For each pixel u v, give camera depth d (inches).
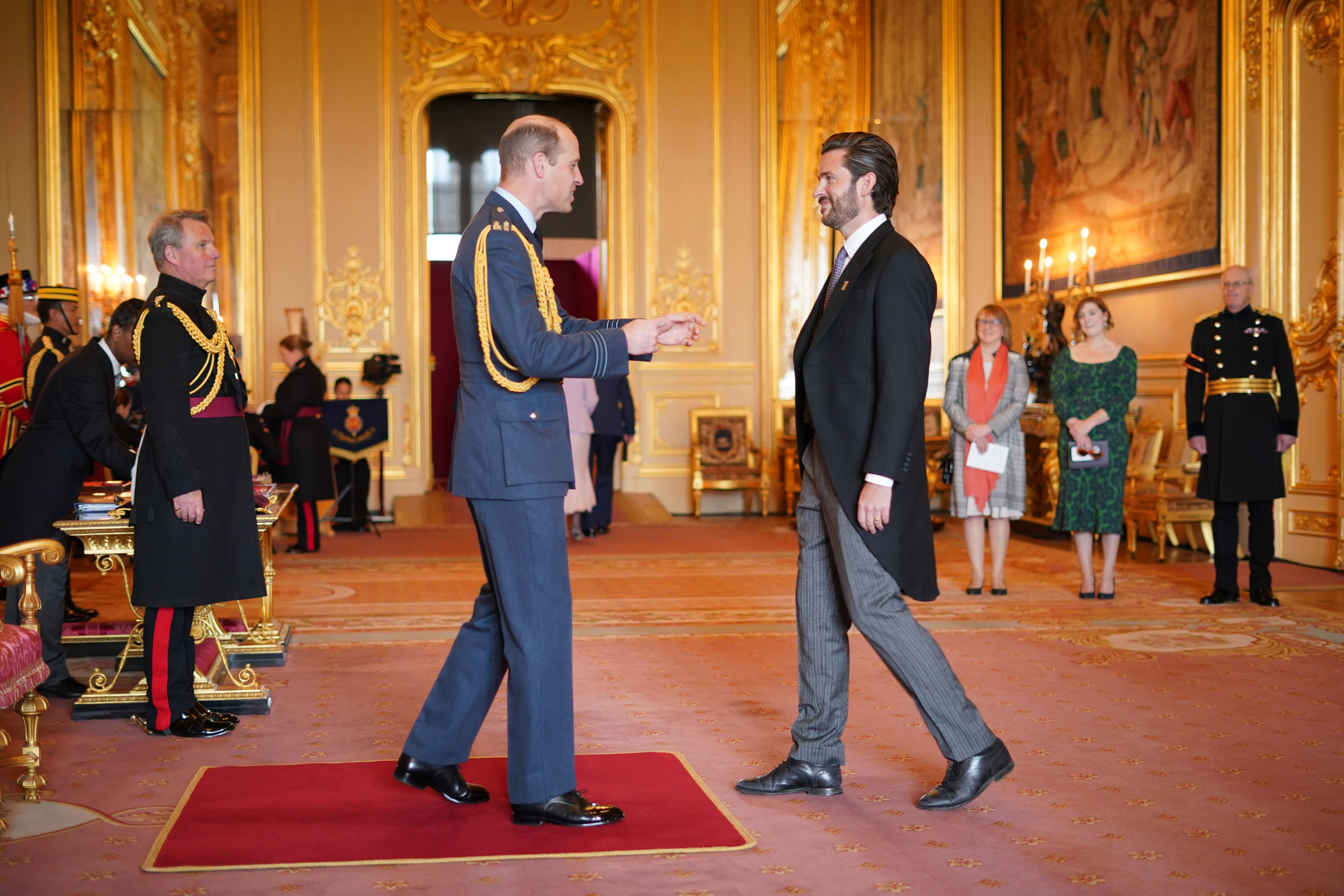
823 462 118.7
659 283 459.2
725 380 463.8
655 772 129.2
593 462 381.7
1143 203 350.0
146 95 423.8
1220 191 314.5
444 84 449.1
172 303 143.0
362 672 181.8
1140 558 313.6
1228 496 236.8
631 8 457.1
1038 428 358.0
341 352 443.8
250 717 154.9
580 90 455.2
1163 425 341.7
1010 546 342.3
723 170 462.6
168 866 101.2
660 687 171.0
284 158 439.5
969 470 251.3
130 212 421.7
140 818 115.0
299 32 439.8
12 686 110.3
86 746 141.2
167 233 143.4
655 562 318.7
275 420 328.5
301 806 117.7
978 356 253.9
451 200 462.0
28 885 97.4
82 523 152.6
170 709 145.6
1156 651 194.1
